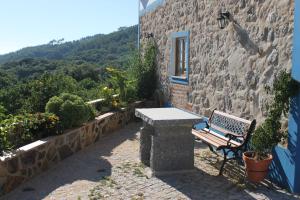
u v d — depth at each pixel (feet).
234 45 22.39
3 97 49.14
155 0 37.73
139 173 19.97
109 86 39.45
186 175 19.42
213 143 20.16
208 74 26.16
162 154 19.49
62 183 18.57
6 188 17.22
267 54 19.04
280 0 17.88
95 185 18.20
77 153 24.34
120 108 33.71
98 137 28.45
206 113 26.61
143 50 41.93
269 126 17.34
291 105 16.96
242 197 16.44
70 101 24.80
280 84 16.92
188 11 29.48
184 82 30.63
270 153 18.45
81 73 86.79
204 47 26.68
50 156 21.25
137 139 28.73
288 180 17.24
